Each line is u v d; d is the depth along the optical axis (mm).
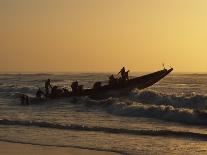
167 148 19922
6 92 57938
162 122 27891
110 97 42438
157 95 39969
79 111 35094
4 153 19500
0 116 31922
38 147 20641
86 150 19875
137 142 21406
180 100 36844
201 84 80812
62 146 20781
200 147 20109
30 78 116938
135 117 30625
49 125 26625
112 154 19078
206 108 34344
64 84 75625
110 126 26172
